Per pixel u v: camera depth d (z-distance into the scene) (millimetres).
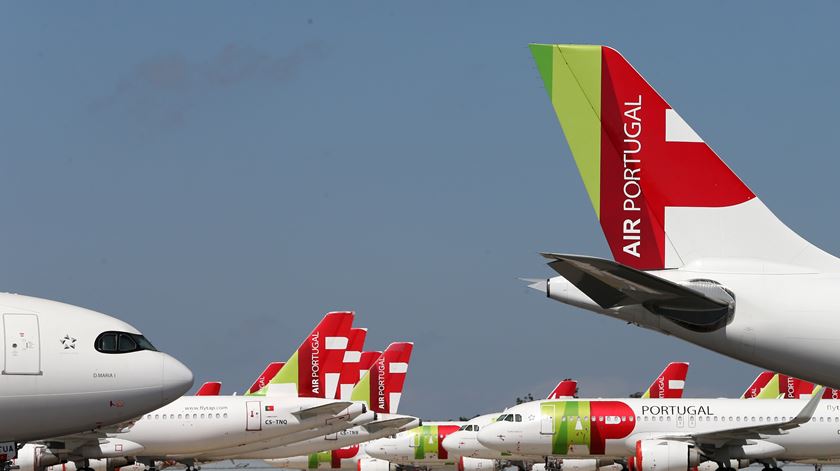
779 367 85375
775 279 85875
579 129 88562
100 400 121500
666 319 84812
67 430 122125
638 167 87875
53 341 120438
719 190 87500
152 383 123625
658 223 87562
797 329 84312
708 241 87062
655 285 80250
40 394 118625
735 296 85250
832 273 86000
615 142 88188
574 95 88562
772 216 87062
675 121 88062
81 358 120938
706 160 87688
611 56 88438
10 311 120875
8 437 119875
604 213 87938
